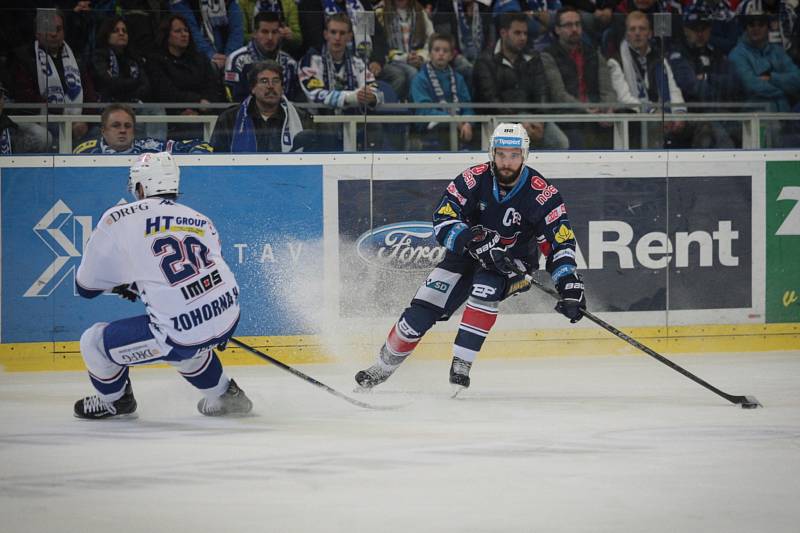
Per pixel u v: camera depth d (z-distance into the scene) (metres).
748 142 18.67
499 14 17.75
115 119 17.03
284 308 17.42
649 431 11.30
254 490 8.66
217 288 11.62
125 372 11.97
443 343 17.73
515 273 13.31
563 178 18.12
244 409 12.26
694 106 18.44
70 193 16.95
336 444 10.51
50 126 16.88
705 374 16.08
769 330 18.81
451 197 13.70
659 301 18.42
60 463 9.69
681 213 18.45
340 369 16.95
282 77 17.33
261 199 17.34
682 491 8.61
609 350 18.23
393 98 17.61
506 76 17.88
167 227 11.56
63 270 16.92
